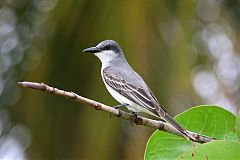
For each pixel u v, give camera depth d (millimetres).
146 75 11594
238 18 14125
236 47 14203
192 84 11867
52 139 12758
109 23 12047
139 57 11641
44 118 12852
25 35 13531
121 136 12031
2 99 13391
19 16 13672
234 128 7078
